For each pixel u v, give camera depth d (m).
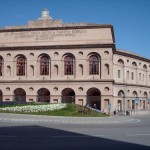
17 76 67.56
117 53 73.81
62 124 30.11
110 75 63.66
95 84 64.06
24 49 67.38
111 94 63.28
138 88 80.50
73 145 15.79
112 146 15.64
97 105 65.62
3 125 27.56
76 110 45.53
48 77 66.25
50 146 15.34
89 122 33.31
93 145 15.88
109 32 64.31
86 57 64.88
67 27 66.00
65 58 66.06
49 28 66.81
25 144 15.84
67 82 65.06
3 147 14.85
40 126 26.88
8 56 68.12
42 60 67.00
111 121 35.69
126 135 20.31
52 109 44.84
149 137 19.31
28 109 43.72
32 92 66.38
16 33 68.38
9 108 43.75
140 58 81.88
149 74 87.00
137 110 73.94
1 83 67.88
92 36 65.00
